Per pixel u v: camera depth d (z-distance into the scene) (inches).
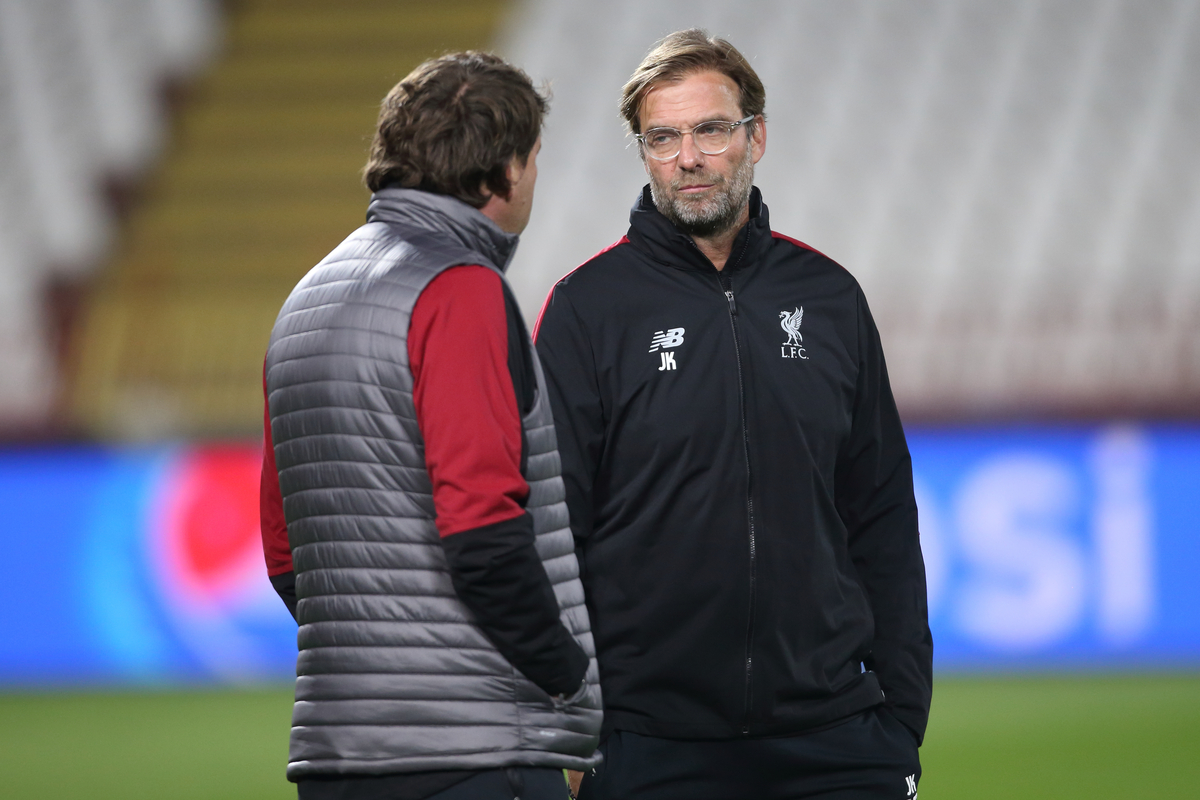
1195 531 903.7
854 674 295.4
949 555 923.4
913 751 296.8
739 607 281.3
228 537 935.7
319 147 1451.8
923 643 303.9
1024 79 1416.1
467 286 228.8
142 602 940.6
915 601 306.2
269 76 1513.3
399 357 228.8
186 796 605.6
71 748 717.9
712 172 287.7
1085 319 1082.7
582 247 1344.7
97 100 1502.2
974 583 919.0
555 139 1435.8
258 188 1419.8
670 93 289.0
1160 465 911.7
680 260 295.1
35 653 944.3
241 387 1187.9
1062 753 653.9
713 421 285.1
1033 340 1083.9
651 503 286.2
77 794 613.9
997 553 918.4
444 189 242.1
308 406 236.8
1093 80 1403.8
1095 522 912.3
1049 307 1112.2
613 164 1411.2
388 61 1521.9
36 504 951.6
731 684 282.0
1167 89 1384.1
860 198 1334.9
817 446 291.6
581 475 288.7
